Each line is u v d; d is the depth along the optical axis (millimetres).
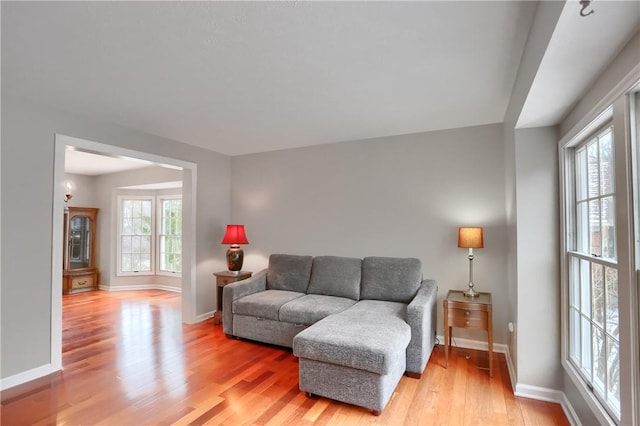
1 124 2605
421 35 1839
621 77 1396
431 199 3686
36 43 1909
